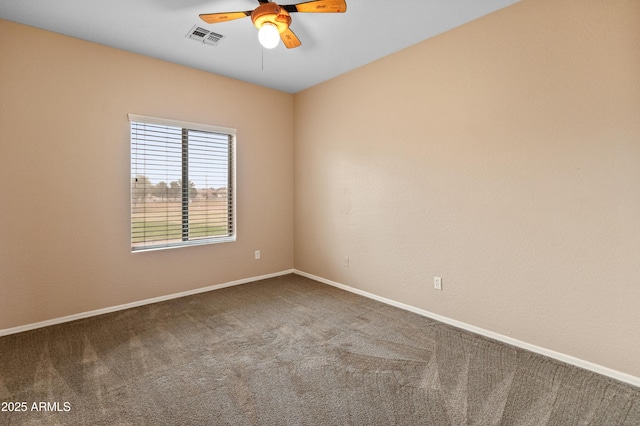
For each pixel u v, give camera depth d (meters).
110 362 2.16
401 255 3.16
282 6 1.99
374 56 3.21
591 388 1.89
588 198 2.05
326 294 3.59
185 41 2.87
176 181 3.45
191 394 1.83
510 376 2.01
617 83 1.92
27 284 2.62
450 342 2.46
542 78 2.21
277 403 1.76
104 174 2.96
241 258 3.98
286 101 4.35
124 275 3.11
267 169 4.18
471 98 2.58
